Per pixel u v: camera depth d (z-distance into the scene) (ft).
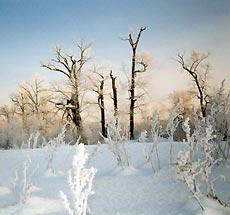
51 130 100.58
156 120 34.73
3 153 49.01
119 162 34.37
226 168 29.63
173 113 34.32
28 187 25.62
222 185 24.77
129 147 47.06
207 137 21.89
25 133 100.17
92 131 101.91
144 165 34.83
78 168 16.28
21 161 42.39
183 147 43.47
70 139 94.02
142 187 26.53
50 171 34.94
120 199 23.85
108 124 35.27
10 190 28.25
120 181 29.14
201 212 18.56
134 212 20.65
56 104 99.14
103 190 26.55
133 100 96.27
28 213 21.63
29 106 119.96
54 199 24.40
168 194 23.94
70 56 98.84
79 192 16.34
